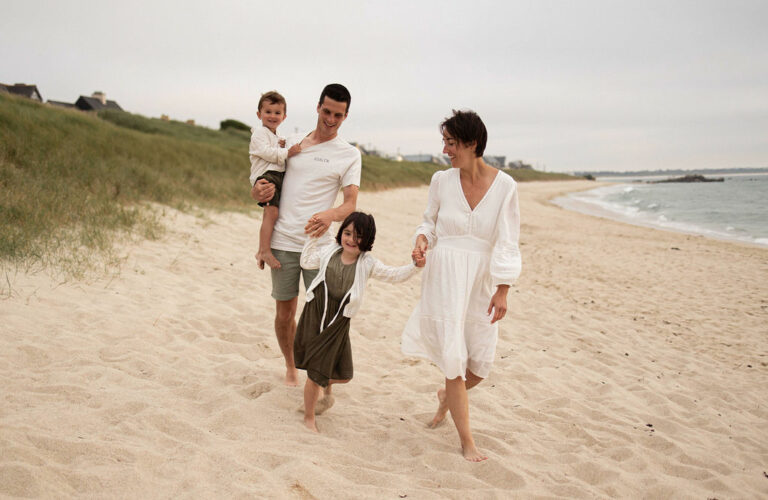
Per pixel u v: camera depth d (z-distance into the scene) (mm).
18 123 10602
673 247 13875
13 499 2014
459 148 2881
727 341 6145
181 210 10148
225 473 2420
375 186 31109
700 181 133125
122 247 6957
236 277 6844
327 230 3373
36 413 2754
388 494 2434
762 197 45219
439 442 3139
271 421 3141
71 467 2318
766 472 3189
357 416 3457
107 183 9859
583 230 17750
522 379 4539
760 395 4578
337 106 3371
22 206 6891
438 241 3086
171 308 5168
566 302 7641
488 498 2516
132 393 3207
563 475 2904
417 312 3078
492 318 3012
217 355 4203
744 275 10102
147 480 2277
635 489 2818
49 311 4457
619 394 4348
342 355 3166
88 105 47188
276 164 3617
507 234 2922
